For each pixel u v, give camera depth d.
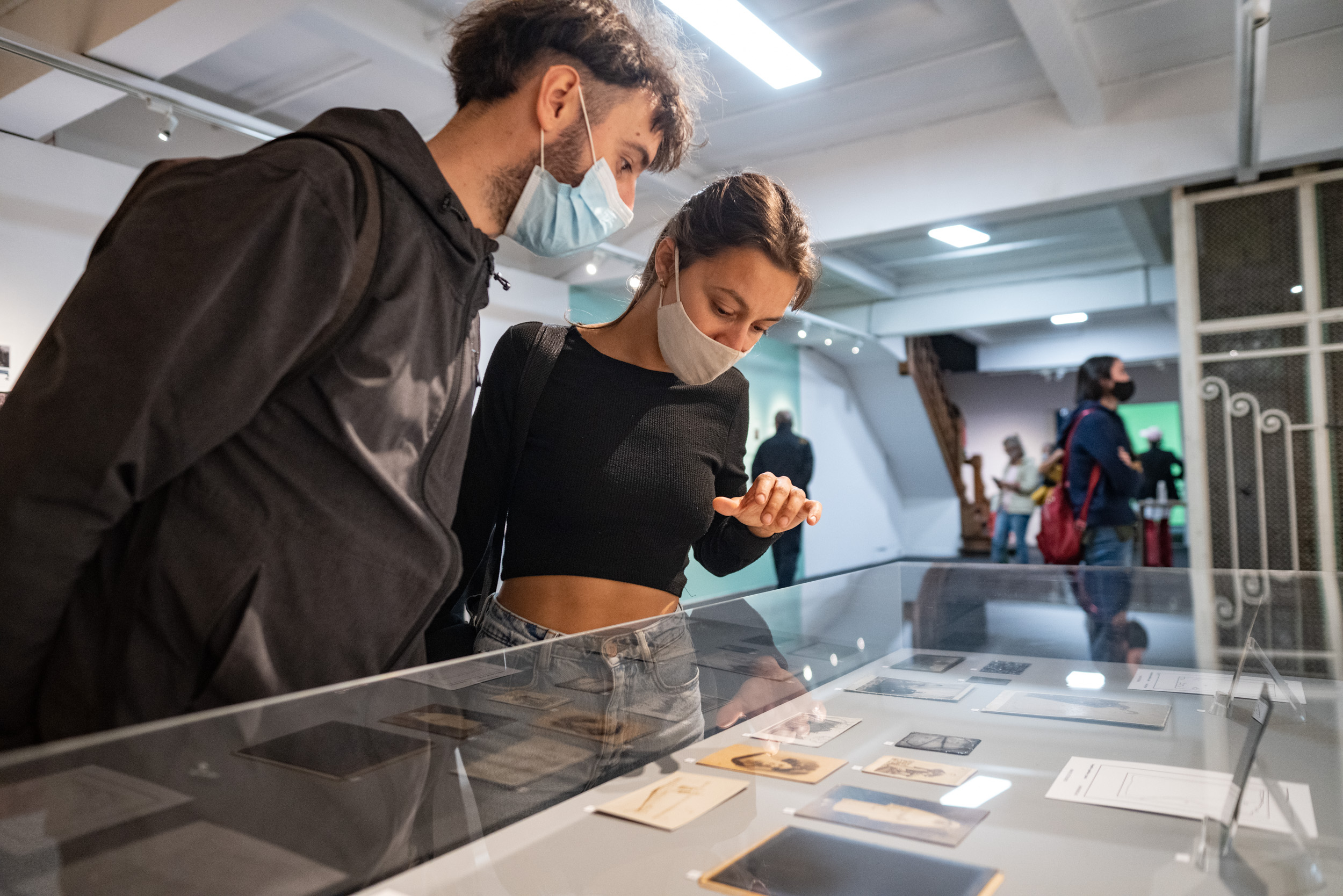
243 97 4.66
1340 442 4.36
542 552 1.21
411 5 3.82
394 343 0.78
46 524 0.62
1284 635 1.13
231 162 0.73
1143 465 8.23
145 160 4.50
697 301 1.15
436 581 0.85
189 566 0.71
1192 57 4.36
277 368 0.70
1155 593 1.40
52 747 0.41
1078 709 0.82
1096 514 4.48
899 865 0.50
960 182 5.06
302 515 0.75
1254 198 4.58
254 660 0.72
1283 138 4.24
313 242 0.73
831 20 4.02
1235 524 4.59
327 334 0.75
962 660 1.02
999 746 0.71
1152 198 5.99
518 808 0.55
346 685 0.58
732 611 1.16
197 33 3.31
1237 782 0.62
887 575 1.54
